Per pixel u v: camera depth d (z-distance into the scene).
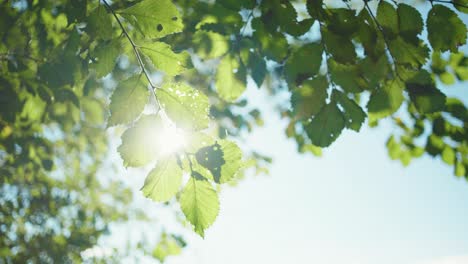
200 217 0.55
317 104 0.60
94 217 2.75
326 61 0.61
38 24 0.77
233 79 0.73
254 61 0.74
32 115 0.85
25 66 0.79
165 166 0.55
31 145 1.46
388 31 0.60
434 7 0.59
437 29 0.59
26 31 0.76
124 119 0.55
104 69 0.59
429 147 1.02
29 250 2.49
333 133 0.60
